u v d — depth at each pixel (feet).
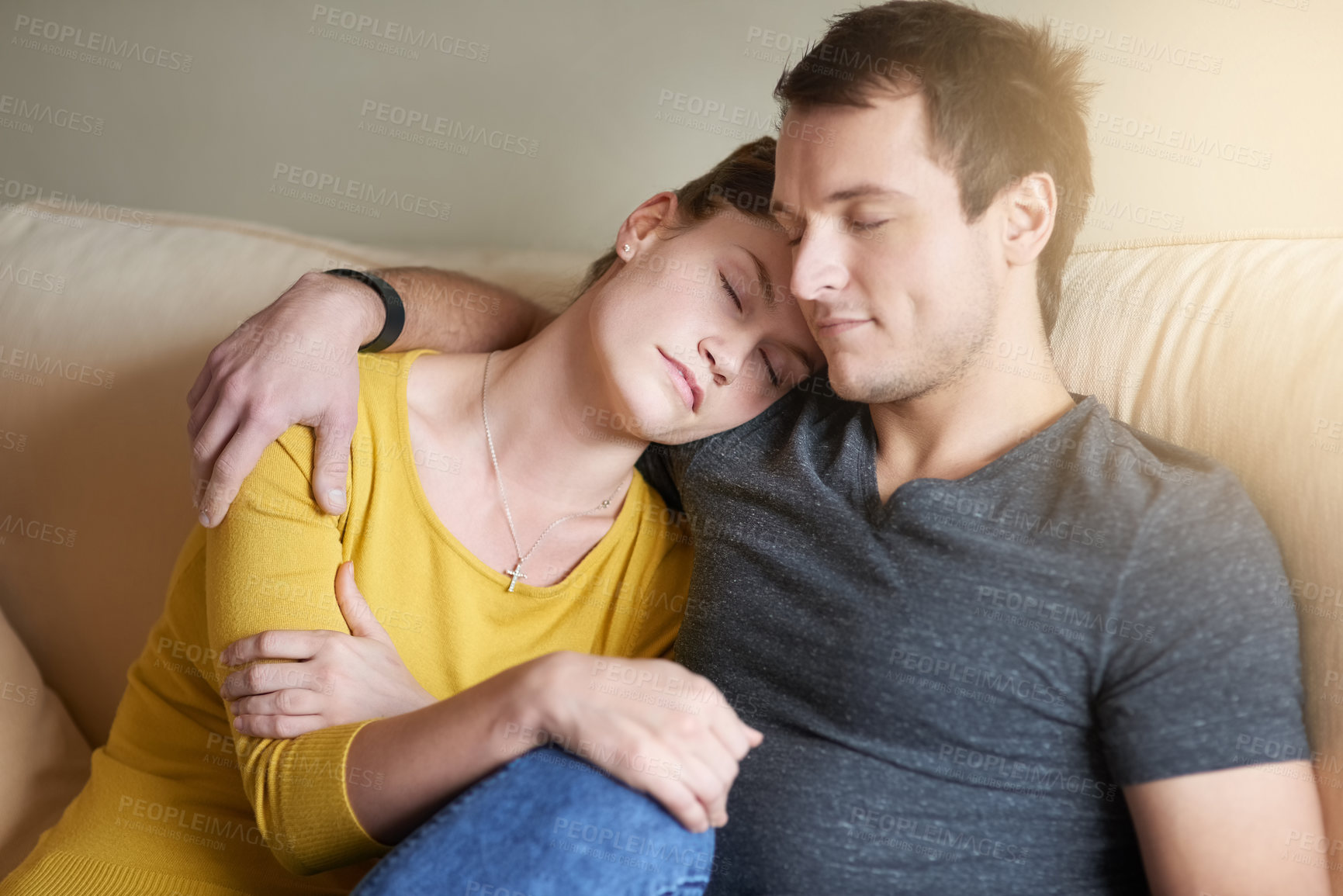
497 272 4.27
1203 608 2.38
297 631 2.72
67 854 3.00
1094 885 2.56
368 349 3.45
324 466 2.98
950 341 2.75
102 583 3.96
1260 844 2.27
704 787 2.25
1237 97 3.86
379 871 2.13
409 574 3.17
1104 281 3.35
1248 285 3.05
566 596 3.30
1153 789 2.36
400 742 2.44
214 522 2.89
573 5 5.18
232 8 5.90
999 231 2.74
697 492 3.29
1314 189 3.75
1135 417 3.10
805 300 2.83
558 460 3.31
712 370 3.06
